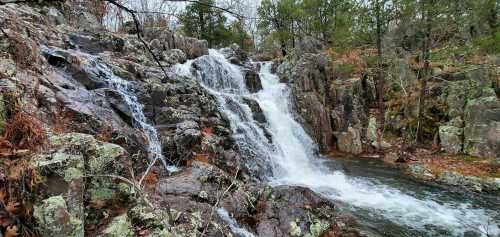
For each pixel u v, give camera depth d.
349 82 16.45
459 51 14.00
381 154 13.58
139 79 9.55
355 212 7.51
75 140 4.10
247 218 5.81
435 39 15.80
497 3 14.24
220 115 10.52
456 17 13.17
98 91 7.33
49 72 7.00
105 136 5.92
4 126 3.82
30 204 3.16
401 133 14.55
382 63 16.27
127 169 4.21
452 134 12.60
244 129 11.21
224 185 6.43
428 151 13.01
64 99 6.12
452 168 10.76
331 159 13.06
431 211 7.71
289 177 10.52
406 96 14.66
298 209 6.38
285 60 18.38
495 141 11.36
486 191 9.07
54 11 11.87
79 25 12.51
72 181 3.43
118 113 7.29
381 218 7.22
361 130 15.04
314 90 16.05
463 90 13.20
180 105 9.44
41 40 8.81
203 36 25.03
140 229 3.76
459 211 7.71
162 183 5.74
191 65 14.13
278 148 12.17
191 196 5.52
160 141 7.71
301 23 22.23
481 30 15.50
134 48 12.48
